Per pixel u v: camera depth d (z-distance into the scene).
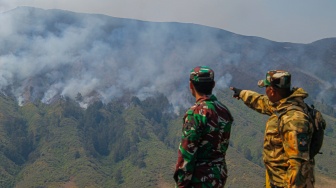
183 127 6.00
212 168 5.96
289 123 6.13
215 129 5.96
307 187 6.07
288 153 6.11
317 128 6.30
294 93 6.55
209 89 6.25
